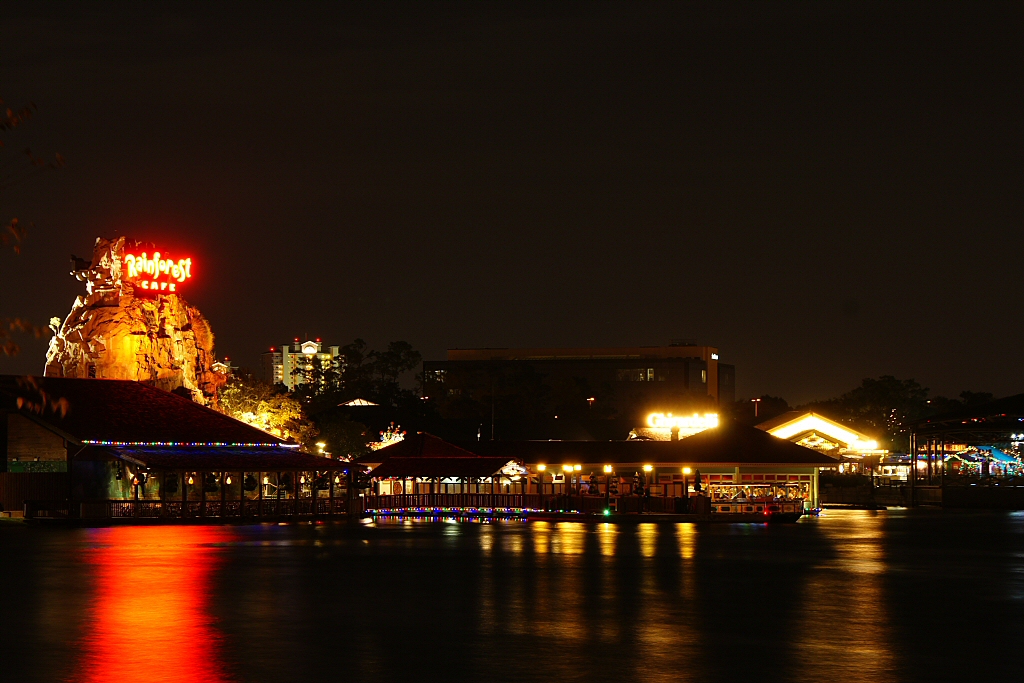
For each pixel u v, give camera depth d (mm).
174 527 84875
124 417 95062
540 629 33594
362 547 64000
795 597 41531
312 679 26312
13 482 91062
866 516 106125
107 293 116188
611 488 109062
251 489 99250
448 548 63500
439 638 31844
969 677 27141
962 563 55375
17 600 39719
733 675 27094
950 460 145625
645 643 31234
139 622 34594
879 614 37219
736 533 78812
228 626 33875
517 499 108250
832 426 134250
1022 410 125062
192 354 121125
